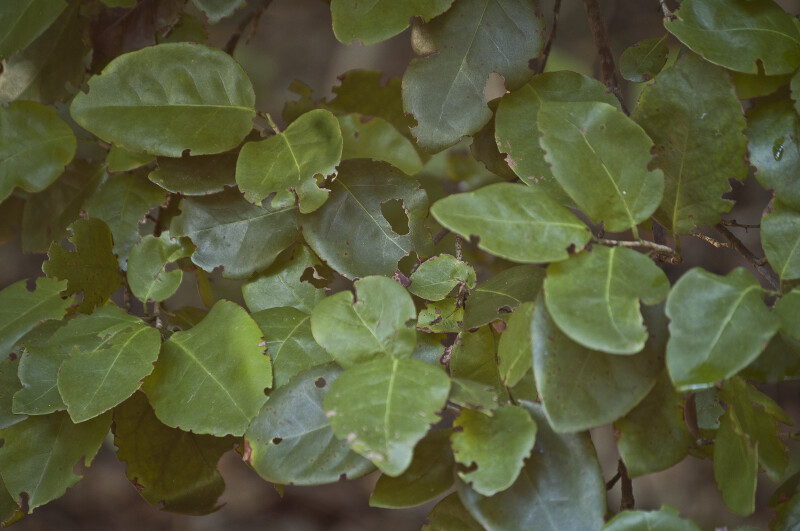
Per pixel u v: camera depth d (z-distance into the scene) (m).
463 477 0.70
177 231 0.81
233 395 0.76
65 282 0.81
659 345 0.72
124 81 0.78
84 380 0.75
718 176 0.75
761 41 0.75
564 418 0.70
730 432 0.73
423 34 0.78
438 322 0.78
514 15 0.79
